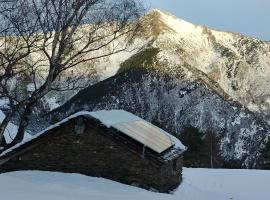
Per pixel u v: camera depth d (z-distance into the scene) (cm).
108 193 1966
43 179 2120
